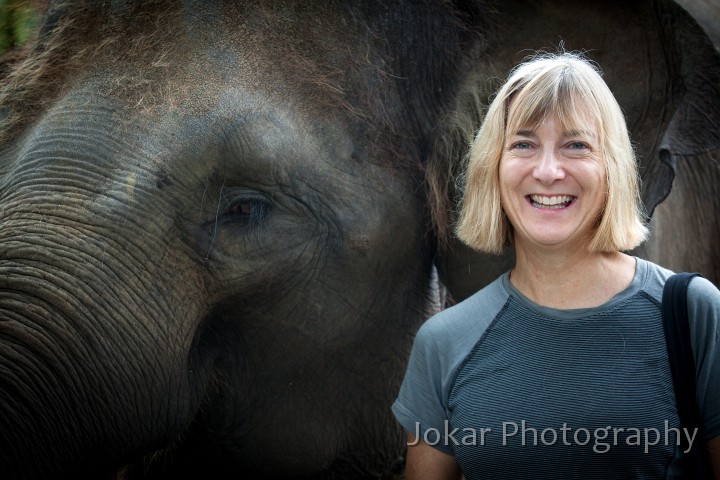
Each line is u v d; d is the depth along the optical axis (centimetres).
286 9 279
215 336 291
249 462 321
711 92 294
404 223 302
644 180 298
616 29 291
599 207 217
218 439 316
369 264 296
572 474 215
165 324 260
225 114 263
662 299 212
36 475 242
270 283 281
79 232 249
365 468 342
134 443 260
